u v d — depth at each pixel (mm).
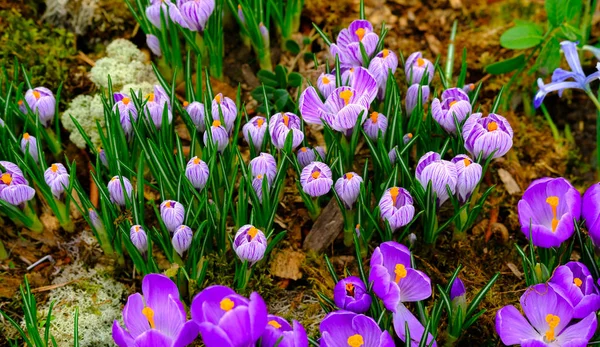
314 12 1136
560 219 855
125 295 937
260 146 938
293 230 979
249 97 1085
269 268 945
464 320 871
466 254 958
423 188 897
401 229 934
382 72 942
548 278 861
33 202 980
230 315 754
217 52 1053
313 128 1051
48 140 990
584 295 825
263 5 1077
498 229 998
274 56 1115
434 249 960
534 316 842
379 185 953
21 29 1076
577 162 1086
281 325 811
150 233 912
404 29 1149
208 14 990
